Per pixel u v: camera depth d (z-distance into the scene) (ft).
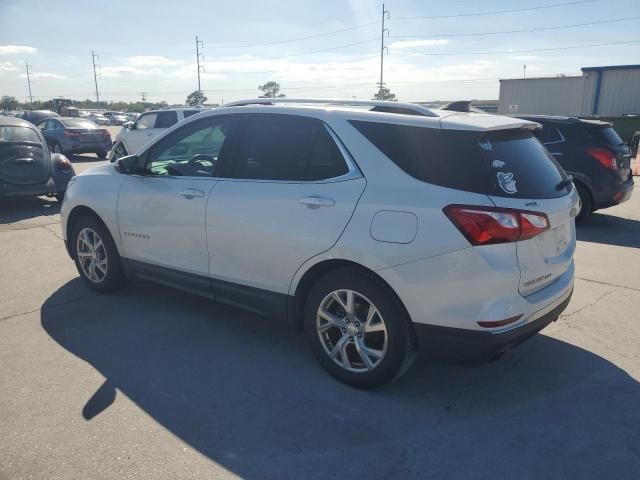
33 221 28.32
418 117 11.02
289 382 12.01
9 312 15.80
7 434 10.01
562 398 11.44
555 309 11.43
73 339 14.06
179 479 8.90
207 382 11.98
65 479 8.85
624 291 17.84
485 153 10.40
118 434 10.06
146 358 13.07
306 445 9.81
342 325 11.63
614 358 13.21
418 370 12.62
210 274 13.76
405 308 10.62
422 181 10.51
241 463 9.31
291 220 11.85
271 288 12.59
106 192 16.06
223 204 13.08
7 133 30.22
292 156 12.34
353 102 12.98
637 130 80.94
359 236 10.83
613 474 9.09
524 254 10.20
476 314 10.00
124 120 197.36
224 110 13.87
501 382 12.09
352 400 11.31
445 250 10.00
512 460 9.45
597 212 32.22
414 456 9.53
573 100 97.81
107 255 16.60
